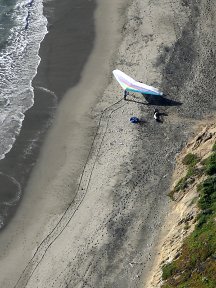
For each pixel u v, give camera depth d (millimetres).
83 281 67688
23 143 86000
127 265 68812
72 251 70938
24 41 105062
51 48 103312
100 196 77375
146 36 104938
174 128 86625
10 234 74062
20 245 72562
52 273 68938
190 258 62312
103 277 67875
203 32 105438
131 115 89125
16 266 70250
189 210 70062
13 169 82375
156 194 76938
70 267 69312
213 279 57688
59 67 99188
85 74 97562
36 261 70438
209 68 97500
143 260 69125
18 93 94500
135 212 74812
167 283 61750
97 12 111375
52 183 80125
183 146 83562
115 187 78312
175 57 99812
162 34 105188
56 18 110250
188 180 75500
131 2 113688
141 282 66812
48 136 87062
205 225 65688
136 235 72000
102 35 105562
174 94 92562
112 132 86688
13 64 100125
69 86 95500
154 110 89750
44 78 97250
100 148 84375
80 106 91625
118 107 90812
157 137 85312
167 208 74812
